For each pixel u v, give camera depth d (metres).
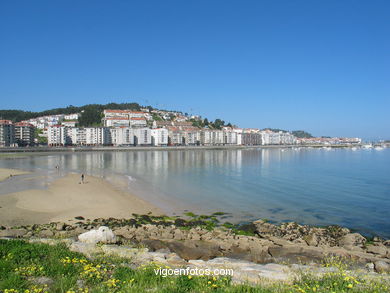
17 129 178.50
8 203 36.12
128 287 8.95
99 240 18.31
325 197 43.00
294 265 14.55
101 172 73.12
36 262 11.24
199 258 18.25
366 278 11.35
